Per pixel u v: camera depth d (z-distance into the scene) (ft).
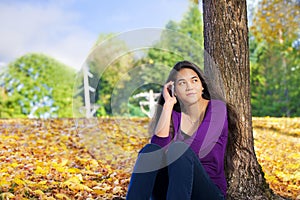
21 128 24.00
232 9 11.49
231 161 11.36
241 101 11.50
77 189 12.87
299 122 25.43
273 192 12.10
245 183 11.43
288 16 39.09
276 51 43.70
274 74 42.83
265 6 39.11
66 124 25.35
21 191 12.30
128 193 8.79
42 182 13.21
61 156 17.48
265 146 19.24
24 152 17.88
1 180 13.08
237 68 11.46
